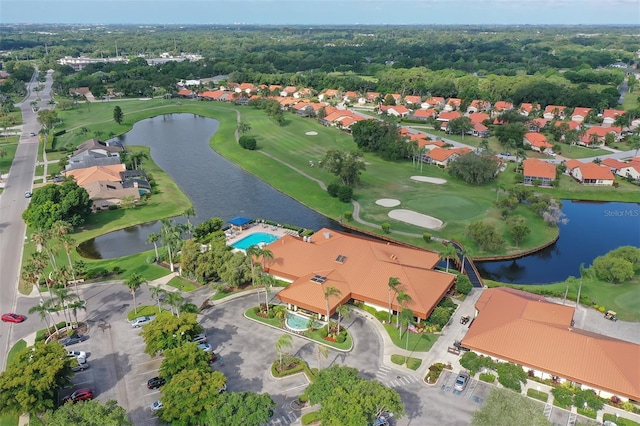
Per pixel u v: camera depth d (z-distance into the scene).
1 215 146.62
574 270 118.25
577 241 134.62
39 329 89.44
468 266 116.00
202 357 72.56
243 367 78.38
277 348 76.81
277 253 107.62
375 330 88.25
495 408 57.84
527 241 129.25
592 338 75.44
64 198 134.75
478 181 171.00
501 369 71.94
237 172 195.25
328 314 87.88
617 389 68.44
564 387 71.38
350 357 80.75
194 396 63.97
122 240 133.38
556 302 97.94
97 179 164.62
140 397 72.19
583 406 68.06
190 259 106.56
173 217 148.88
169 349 74.94
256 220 142.50
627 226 144.50
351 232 137.88
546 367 73.25
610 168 187.12
